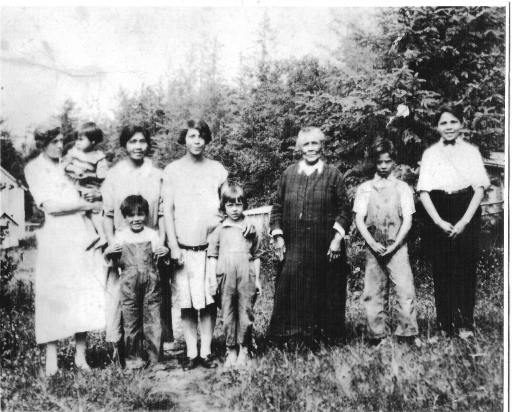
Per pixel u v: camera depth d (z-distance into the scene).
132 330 3.80
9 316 4.30
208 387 3.63
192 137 3.95
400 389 3.40
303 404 3.35
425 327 4.19
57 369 3.93
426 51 4.73
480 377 3.56
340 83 4.68
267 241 4.73
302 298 3.85
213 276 3.85
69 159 4.09
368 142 4.67
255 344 3.94
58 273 3.95
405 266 3.92
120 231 3.90
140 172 4.01
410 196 3.95
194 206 3.93
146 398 3.52
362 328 4.24
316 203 3.85
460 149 4.16
